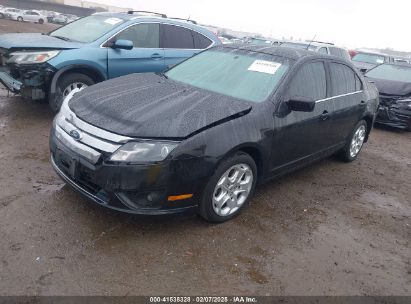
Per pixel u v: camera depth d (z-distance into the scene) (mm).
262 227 3697
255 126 3566
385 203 4684
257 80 4078
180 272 2932
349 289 3004
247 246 3361
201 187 3262
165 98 3625
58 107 5879
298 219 3963
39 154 4742
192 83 4262
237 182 3631
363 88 5609
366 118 5832
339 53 13445
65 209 3551
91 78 6188
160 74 4680
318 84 4504
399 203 4738
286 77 4027
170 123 3156
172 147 3037
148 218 3549
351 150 5836
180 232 3420
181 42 7133
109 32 6305
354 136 5730
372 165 6047
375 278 3178
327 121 4621
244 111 3561
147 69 6688
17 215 3383
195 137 3127
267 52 4480
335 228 3891
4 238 3061
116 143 3014
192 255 3139
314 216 4078
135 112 3281
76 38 6410
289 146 4090
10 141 5023
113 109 3355
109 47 6234
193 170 3133
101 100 3574
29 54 5551
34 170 4289
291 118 3969
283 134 3902
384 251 3598
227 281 2904
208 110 3436
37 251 2957
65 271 2789
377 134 8148
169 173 3037
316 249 3465
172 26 7027
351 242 3668
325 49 12938
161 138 3039
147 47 6703
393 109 8148
